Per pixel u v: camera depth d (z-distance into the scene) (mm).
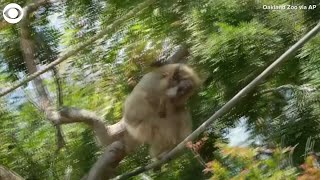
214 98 11328
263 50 11164
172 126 9336
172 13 12445
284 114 10727
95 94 12734
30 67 11742
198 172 10148
